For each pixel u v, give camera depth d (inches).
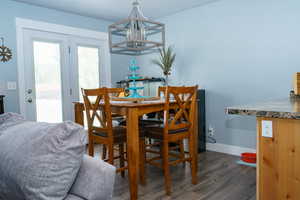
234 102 119.8
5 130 43.3
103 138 79.4
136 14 93.9
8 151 35.7
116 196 76.2
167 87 74.3
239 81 117.5
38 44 129.1
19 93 121.8
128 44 92.0
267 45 107.2
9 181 33.6
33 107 127.8
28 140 35.2
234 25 118.0
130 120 71.7
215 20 125.2
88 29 148.8
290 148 41.7
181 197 74.3
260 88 110.3
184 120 99.0
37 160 32.4
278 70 104.2
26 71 124.9
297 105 50.4
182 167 103.3
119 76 167.2
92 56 152.9
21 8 121.5
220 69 124.4
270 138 44.1
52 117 135.5
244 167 101.1
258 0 109.3
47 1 121.2
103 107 85.4
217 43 125.0
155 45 92.7
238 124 119.0
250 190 78.4
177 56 143.8
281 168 42.9
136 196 72.7
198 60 133.7
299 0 97.5
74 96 144.3
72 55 143.1
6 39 116.8
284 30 101.9
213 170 98.0
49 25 131.4
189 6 132.1
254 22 111.0
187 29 137.9
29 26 124.0
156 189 80.9
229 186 81.9
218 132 127.3
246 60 114.5
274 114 39.4
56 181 32.8
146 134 86.7
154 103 77.2
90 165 39.1
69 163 34.5
